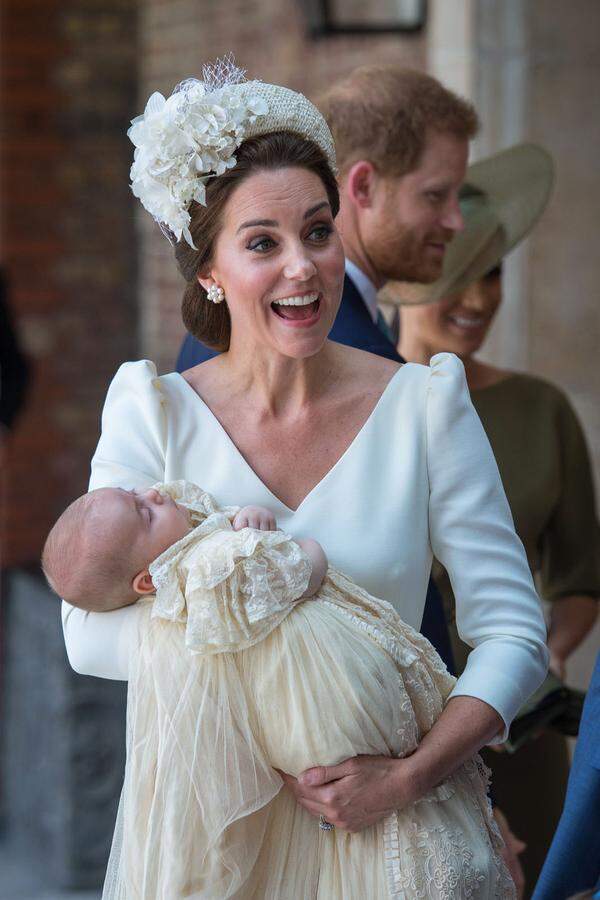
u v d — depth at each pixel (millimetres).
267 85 4668
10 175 14922
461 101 6258
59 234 15094
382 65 6391
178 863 4371
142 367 4969
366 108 6086
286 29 12258
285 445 4836
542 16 9531
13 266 14984
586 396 9781
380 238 6191
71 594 4582
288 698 4367
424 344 7113
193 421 4902
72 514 4582
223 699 4391
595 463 9797
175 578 4445
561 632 7312
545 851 6926
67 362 15242
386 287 6852
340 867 4457
